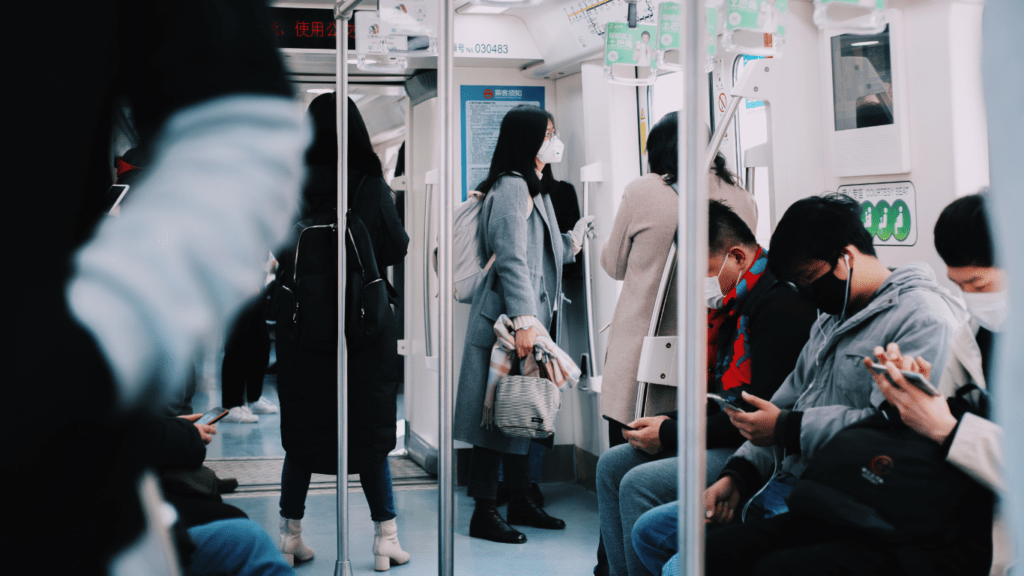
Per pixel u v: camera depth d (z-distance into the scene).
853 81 2.29
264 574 1.56
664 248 2.70
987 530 1.48
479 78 4.60
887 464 1.54
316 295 3.07
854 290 1.84
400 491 4.63
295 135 0.56
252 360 4.76
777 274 1.92
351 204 3.20
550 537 3.80
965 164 2.06
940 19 2.06
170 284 0.52
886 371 1.58
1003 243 0.49
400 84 5.04
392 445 3.31
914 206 2.17
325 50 4.43
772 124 2.36
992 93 0.50
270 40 0.56
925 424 1.54
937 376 1.64
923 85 2.12
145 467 0.60
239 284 0.54
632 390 2.76
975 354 1.65
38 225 0.52
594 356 4.27
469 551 3.62
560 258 3.96
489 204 3.72
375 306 3.11
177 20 0.53
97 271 0.51
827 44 2.34
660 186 2.74
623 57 2.68
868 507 1.54
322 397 3.18
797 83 2.37
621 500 2.26
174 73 0.53
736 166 2.97
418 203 5.07
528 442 3.81
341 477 2.37
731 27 1.86
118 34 0.54
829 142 2.37
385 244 3.24
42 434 0.52
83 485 0.55
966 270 1.68
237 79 0.54
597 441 4.45
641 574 2.22
